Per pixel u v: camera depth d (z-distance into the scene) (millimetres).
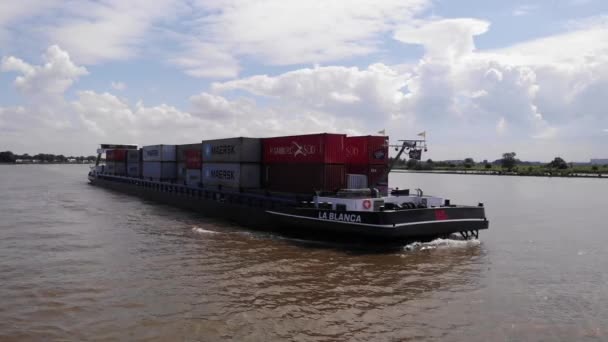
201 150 35562
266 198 25734
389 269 16000
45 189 57656
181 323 10797
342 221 19781
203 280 14469
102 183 62688
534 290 13703
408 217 18844
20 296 12789
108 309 11742
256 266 16328
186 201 36281
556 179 114625
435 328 10656
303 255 18266
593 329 10648
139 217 30797
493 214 34000
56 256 17891
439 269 16062
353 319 11180
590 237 23219
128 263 16734
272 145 28234
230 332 10305
